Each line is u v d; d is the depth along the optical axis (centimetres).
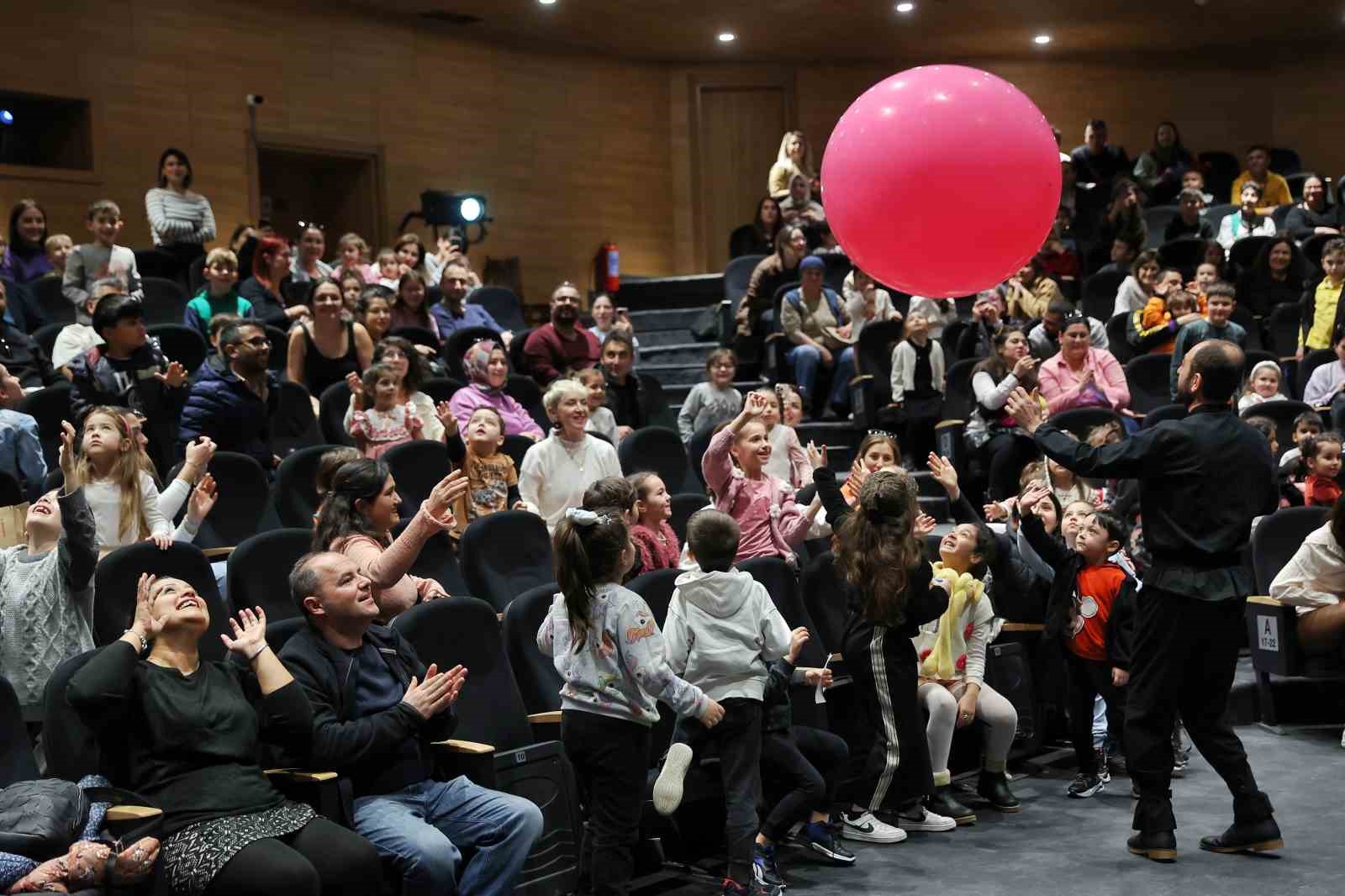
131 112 1014
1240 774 402
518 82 1287
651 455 677
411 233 1203
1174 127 1302
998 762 463
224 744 320
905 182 366
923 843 430
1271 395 725
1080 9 1296
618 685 351
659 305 1196
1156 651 398
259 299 811
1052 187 374
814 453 494
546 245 1307
